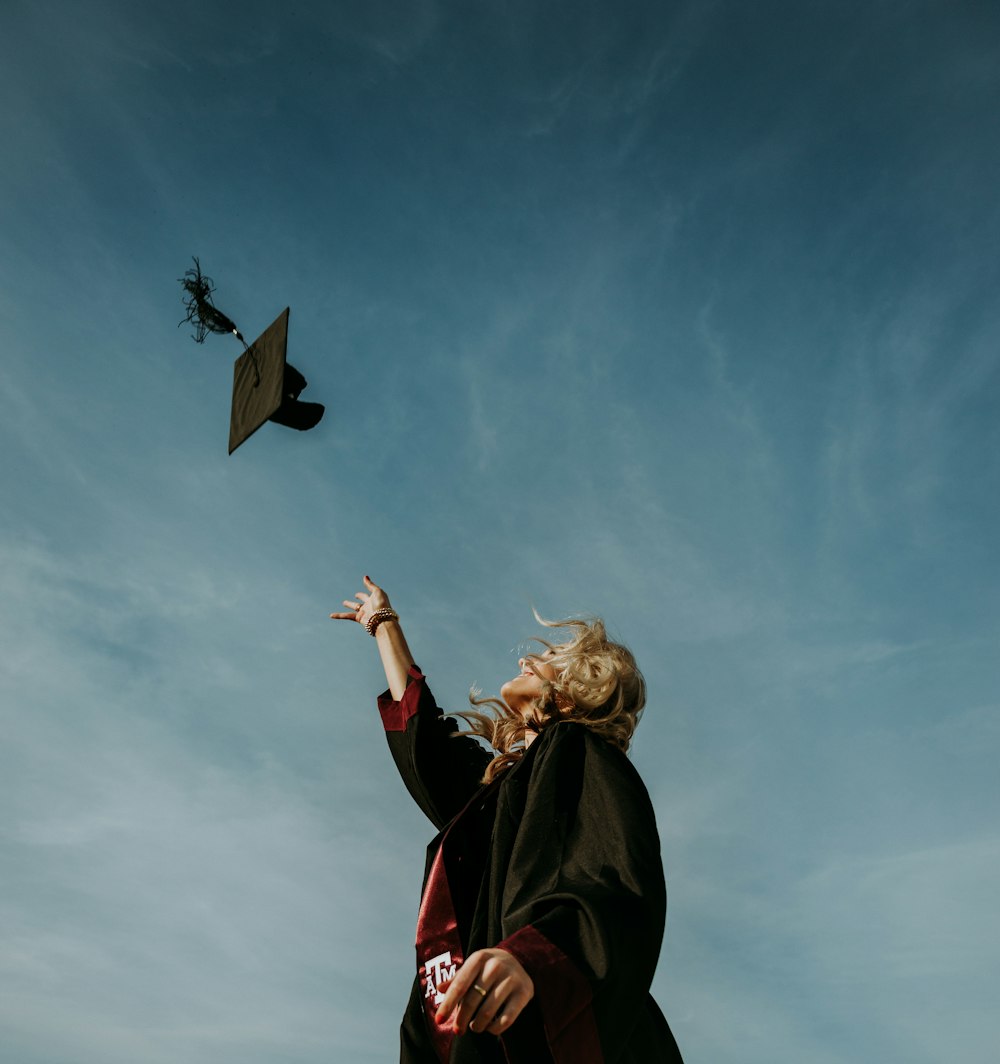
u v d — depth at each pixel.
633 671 3.22
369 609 4.05
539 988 2.12
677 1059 2.70
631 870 2.46
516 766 2.92
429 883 2.88
